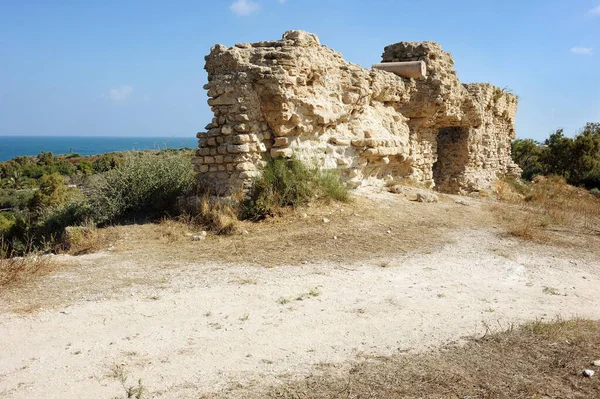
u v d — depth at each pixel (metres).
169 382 4.19
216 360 4.62
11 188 45.47
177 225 10.04
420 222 11.12
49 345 4.92
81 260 8.07
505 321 5.74
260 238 9.17
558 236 10.94
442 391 3.96
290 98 10.96
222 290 6.53
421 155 17.59
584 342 5.07
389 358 4.68
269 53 10.90
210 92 10.88
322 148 12.37
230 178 10.73
